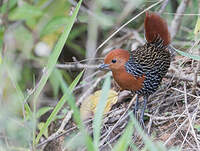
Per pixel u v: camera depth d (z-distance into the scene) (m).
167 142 8.49
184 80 10.16
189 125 8.65
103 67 9.96
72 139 8.98
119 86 10.56
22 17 11.92
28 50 12.77
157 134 9.22
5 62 9.23
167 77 10.70
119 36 13.83
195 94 9.86
